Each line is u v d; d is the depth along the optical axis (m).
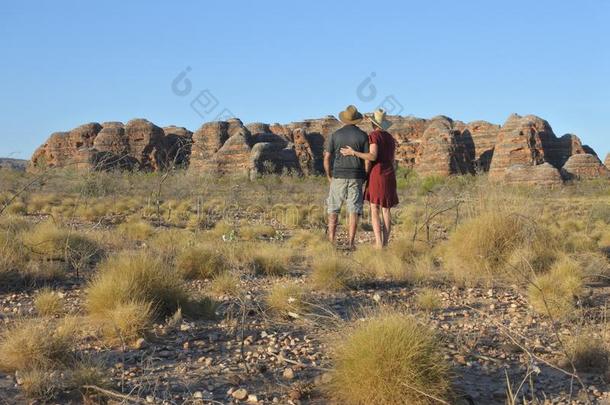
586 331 5.08
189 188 25.17
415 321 4.28
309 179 55.72
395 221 19.27
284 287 6.17
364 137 10.55
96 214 19.16
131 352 4.71
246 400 3.75
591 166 99.31
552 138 115.50
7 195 24.56
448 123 117.88
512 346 4.89
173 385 3.98
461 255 8.71
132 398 3.57
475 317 5.81
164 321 5.68
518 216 8.96
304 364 4.36
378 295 6.72
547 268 8.08
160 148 107.69
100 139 107.88
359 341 3.92
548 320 5.87
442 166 108.19
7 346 4.29
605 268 8.47
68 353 4.38
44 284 7.43
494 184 10.74
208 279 8.10
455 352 4.70
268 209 26.19
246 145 98.81
